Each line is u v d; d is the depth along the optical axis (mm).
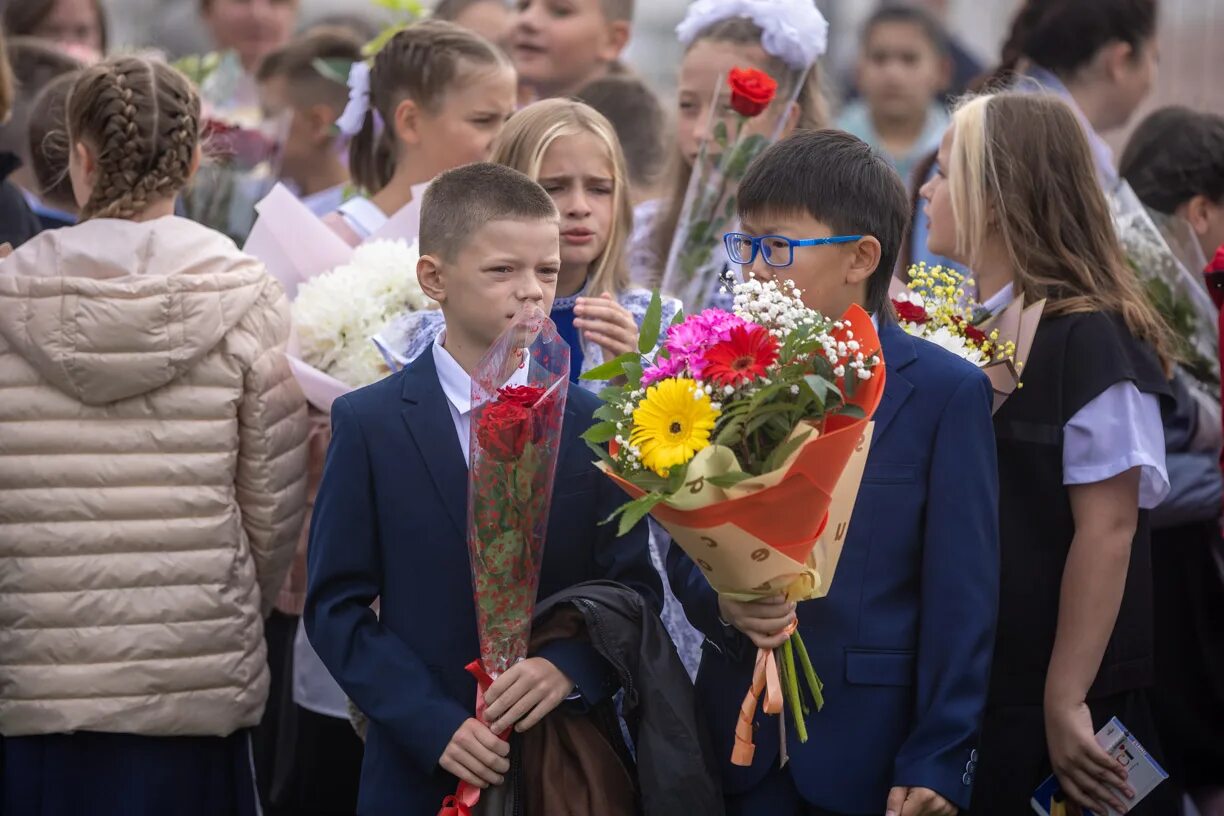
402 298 8266
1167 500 8469
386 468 6512
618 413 5879
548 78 13023
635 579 6641
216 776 7641
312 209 12578
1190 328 8977
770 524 5691
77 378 7203
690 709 6199
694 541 5758
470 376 6660
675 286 9141
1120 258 7520
